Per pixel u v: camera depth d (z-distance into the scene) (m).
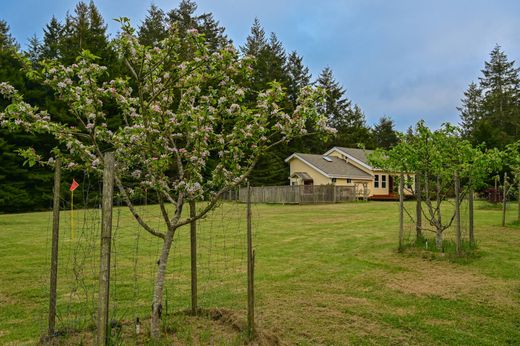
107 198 3.10
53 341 3.72
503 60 50.56
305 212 19.36
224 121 4.11
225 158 4.03
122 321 4.32
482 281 6.35
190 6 39.03
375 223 14.10
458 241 7.98
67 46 27.52
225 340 3.82
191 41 3.70
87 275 7.01
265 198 28.73
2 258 8.52
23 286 6.38
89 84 3.76
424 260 7.82
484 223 12.94
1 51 26.11
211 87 4.06
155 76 4.10
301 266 7.59
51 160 4.02
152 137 4.12
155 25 36.72
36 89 26.50
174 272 7.20
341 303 5.37
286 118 3.90
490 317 4.89
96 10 31.56
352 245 9.72
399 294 5.77
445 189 8.97
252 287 3.98
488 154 7.96
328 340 4.20
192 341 3.78
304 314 4.94
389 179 34.03
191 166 4.10
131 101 4.13
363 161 33.53
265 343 3.86
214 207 4.33
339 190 28.34
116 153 4.01
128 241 10.47
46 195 23.23
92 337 3.81
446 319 4.82
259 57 42.75
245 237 11.27
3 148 23.09
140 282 6.51
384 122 57.59
